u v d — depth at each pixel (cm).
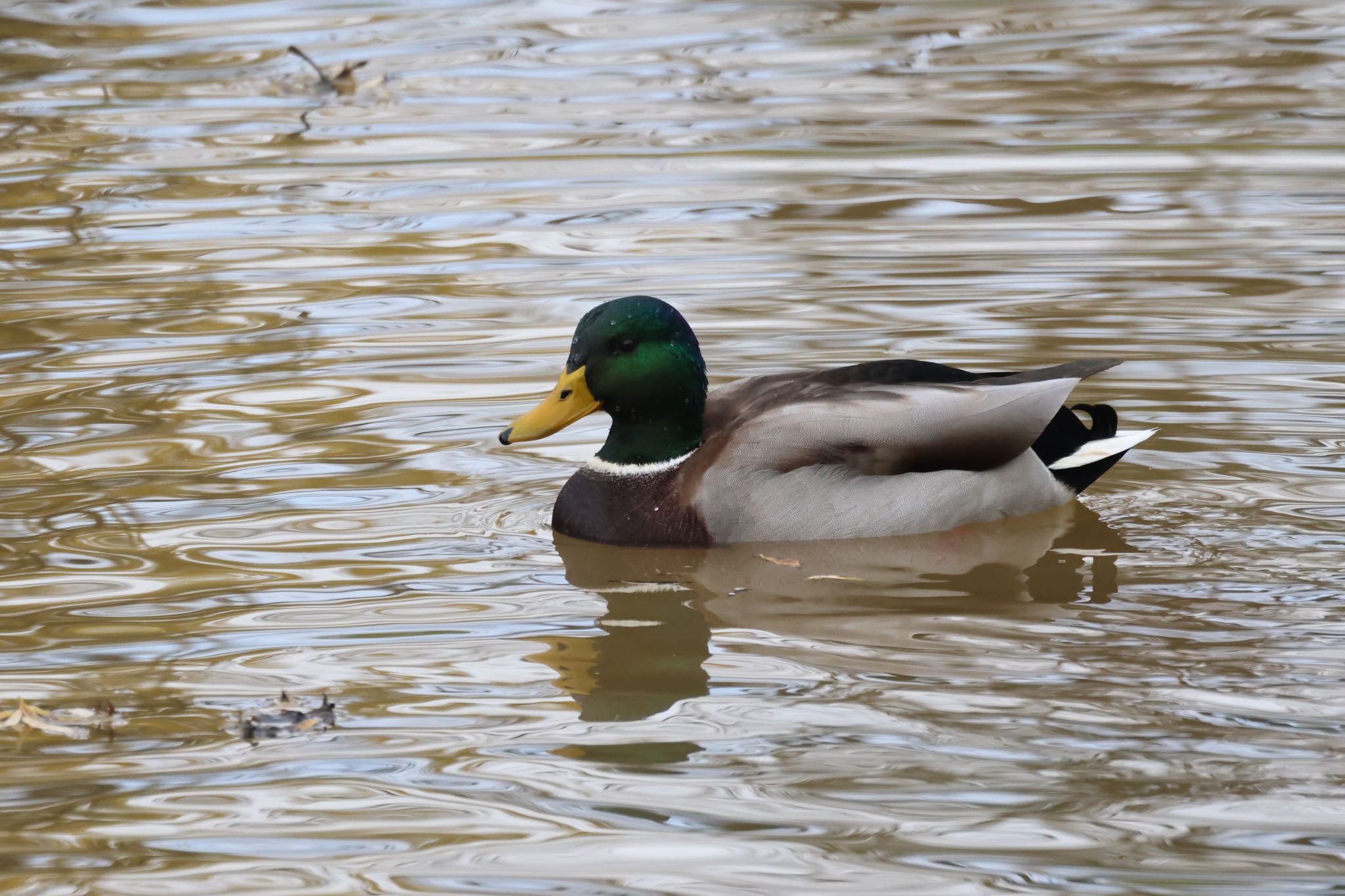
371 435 1299
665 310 1152
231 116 2269
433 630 975
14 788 790
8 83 2431
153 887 706
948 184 1925
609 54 2542
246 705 873
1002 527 1144
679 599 1029
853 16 2761
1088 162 1994
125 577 1048
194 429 1310
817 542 1121
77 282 1678
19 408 1355
